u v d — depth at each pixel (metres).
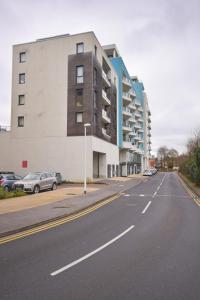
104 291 5.21
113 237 9.61
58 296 4.99
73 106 39.72
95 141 40.25
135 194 25.73
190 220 12.97
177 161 137.62
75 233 10.27
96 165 47.16
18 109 42.19
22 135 41.59
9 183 25.39
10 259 7.13
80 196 22.17
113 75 54.03
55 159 39.78
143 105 101.81
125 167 66.56
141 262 6.92
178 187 34.72
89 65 39.56
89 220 13.04
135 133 77.62
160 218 13.51
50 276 5.95
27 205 16.97
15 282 5.62
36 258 7.22
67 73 40.38
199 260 7.10
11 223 11.47
